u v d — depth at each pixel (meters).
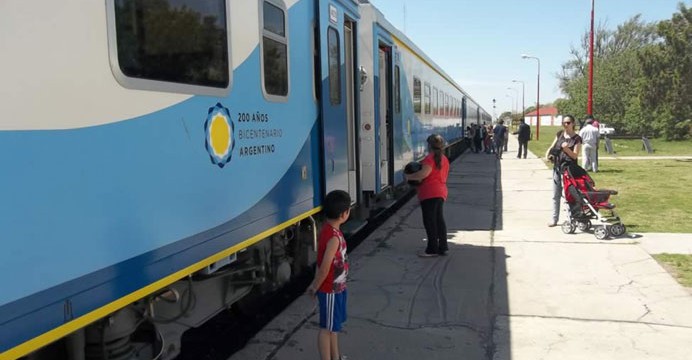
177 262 3.07
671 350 4.34
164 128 3.00
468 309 5.36
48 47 2.29
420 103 13.06
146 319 3.24
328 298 3.79
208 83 3.44
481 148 32.94
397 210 11.48
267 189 4.29
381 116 9.24
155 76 2.94
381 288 6.04
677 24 36.91
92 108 2.51
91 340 2.98
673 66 36.94
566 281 6.14
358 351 4.43
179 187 3.11
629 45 69.50
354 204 7.04
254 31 4.06
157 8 2.96
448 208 11.51
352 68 7.05
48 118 2.28
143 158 2.82
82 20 2.46
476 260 7.14
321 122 5.54
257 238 4.10
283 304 5.98
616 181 15.47
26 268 2.16
